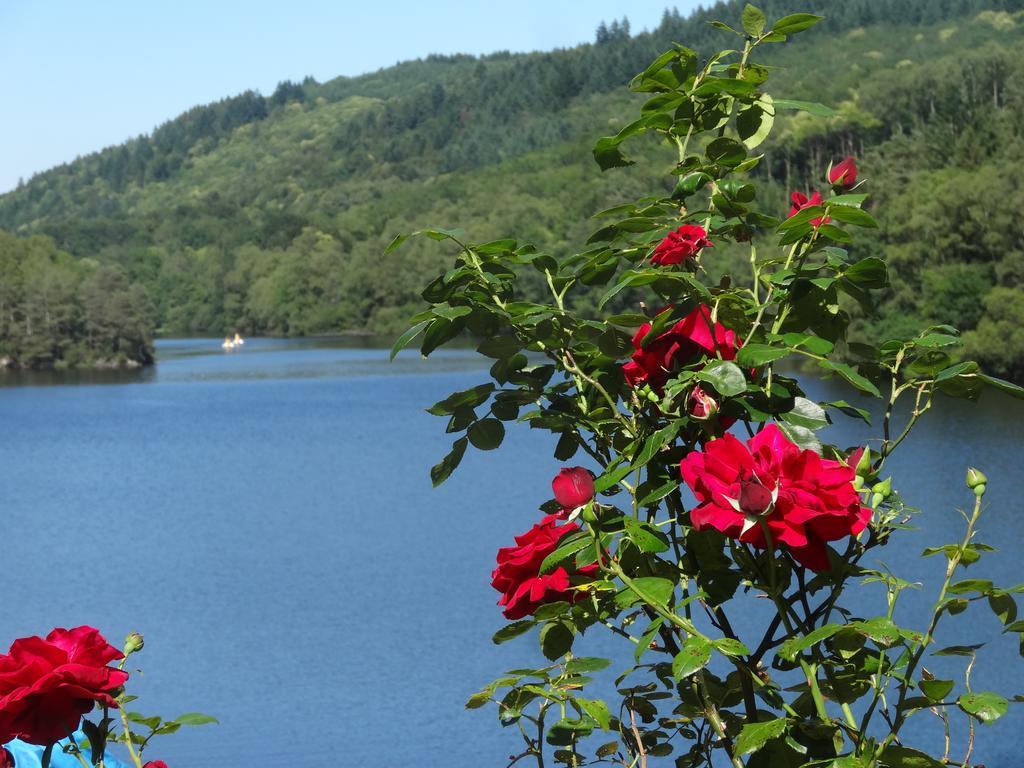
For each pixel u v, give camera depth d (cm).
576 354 185
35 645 142
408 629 1934
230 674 1695
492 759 1235
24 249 10481
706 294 160
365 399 7238
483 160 16225
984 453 2984
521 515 3194
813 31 13988
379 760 1248
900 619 1588
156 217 15762
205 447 5172
